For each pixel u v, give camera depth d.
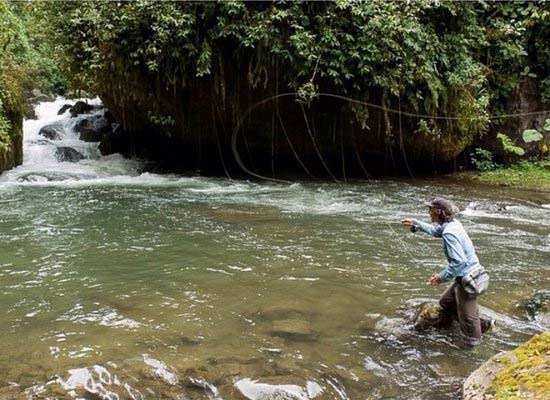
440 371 3.77
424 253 6.65
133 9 11.34
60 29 12.70
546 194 10.83
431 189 11.51
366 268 6.04
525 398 2.73
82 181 12.15
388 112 12.55
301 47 11.13
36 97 19.20
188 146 14.53
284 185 12.12
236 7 11.00
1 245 6.82
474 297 4.21
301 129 13.34
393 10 11.36
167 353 3.92
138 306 4.86
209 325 4.45
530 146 13.63
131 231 7.61
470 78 12.66
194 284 5.46
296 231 7.70
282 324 4.48
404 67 11.64
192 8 11.23
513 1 13.43
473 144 13.74
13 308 4.80
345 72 11.30
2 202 9.55
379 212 9.10
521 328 4.51
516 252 6.70
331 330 4.40
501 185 11.91
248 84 12.48
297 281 5.58
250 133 13.63
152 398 3.31
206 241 7.11
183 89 12.91
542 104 13.56
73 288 5.33
